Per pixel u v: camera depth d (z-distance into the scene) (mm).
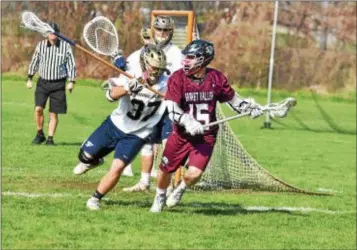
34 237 11414
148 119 13430
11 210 13172
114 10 46031
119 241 11438
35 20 13672
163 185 13656
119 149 13438
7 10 46406
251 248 11625
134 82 13117
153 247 11219
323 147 30359
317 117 42250
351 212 15758
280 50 49406
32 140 25438
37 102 24328
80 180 17469
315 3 50656
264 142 30672
